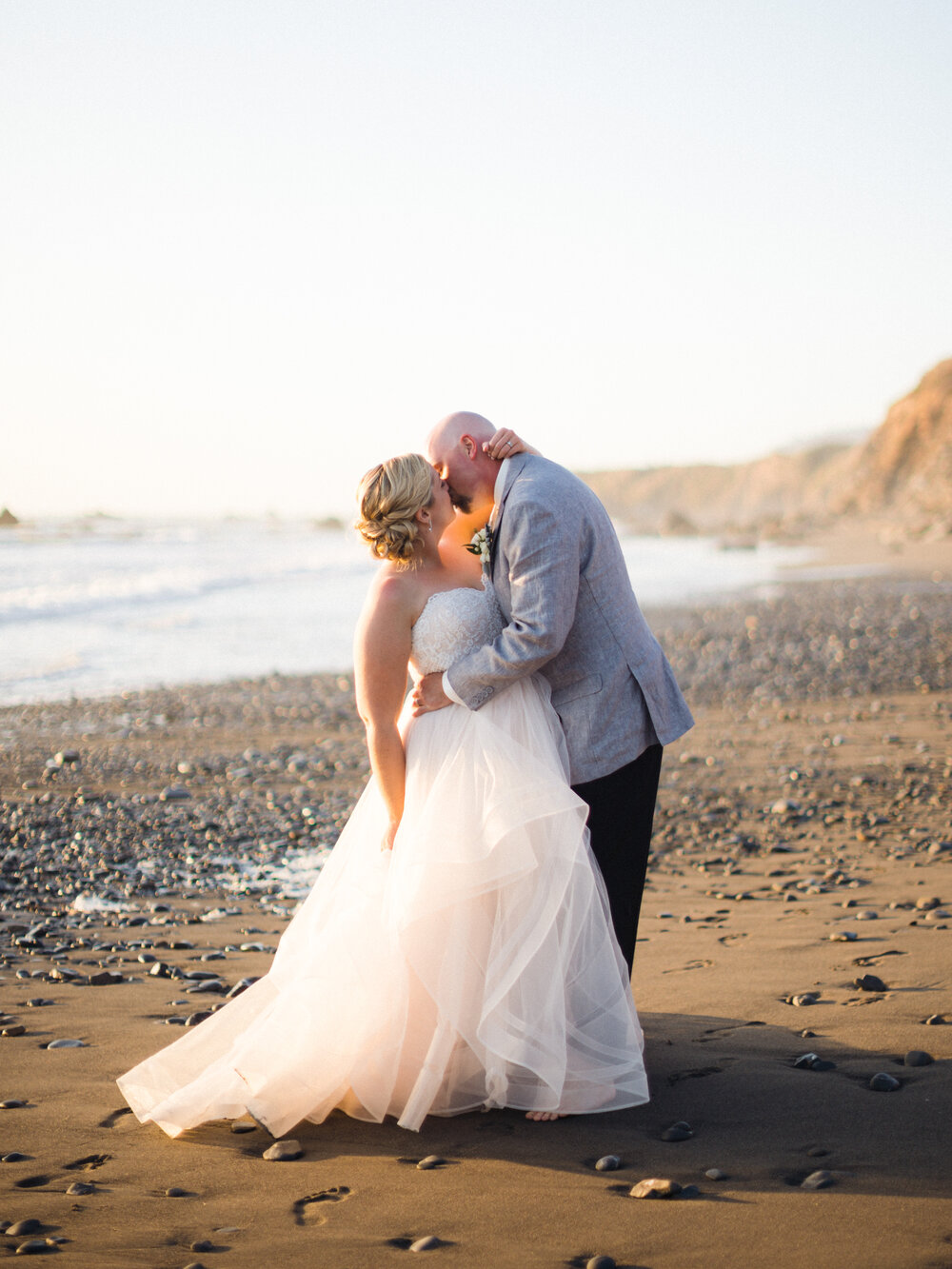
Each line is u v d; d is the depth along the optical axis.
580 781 3.34
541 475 3.28
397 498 3.33
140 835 7.55
